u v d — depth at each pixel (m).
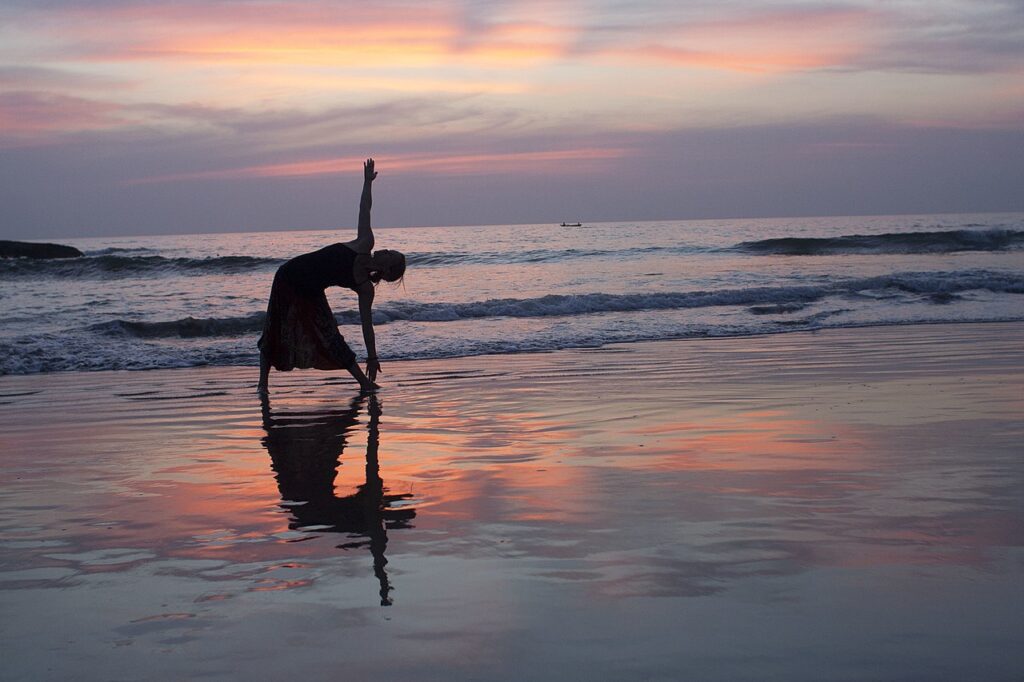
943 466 3.86
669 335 10.59
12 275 24.81
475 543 2.88
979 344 9.11
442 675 1.95
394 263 6.66
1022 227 56.81
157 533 3.07
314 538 2.99
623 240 52.31
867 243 32.03
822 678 1.92
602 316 12.95
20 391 6.93
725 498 3.38
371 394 6.54
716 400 5.89
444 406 5.90
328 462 4.22
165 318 13.30
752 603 2.33
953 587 2.43
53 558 2.80
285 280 6.57
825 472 3.78
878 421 4.98
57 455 4.47
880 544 2.80
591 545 2.84
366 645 2.11
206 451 4.54
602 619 2.24
